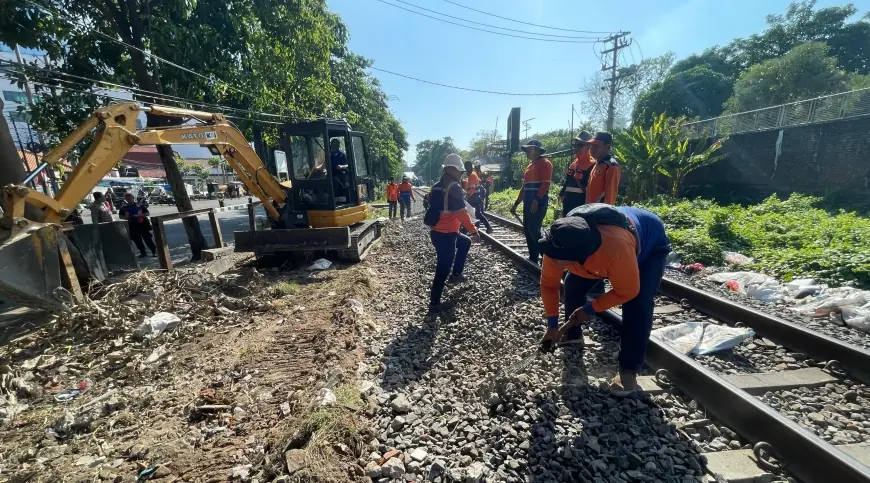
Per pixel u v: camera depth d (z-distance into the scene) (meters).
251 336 4.45
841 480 1.90
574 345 3.61
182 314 4.96
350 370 3.38
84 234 5.90
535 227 6.24
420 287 6.13
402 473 2.17
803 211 10.01
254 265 8.22
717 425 2.56
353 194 9.04
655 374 3.18
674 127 14.96
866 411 2.63
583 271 2.62
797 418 2.59
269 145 14.99
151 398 3.20
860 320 3.87
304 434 2.48
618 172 4.70
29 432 2.84
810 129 14.41
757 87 29.34
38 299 4.57
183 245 12.31
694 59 42.00
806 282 5.21
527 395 2.84
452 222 4.82
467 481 2.08
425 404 2.87
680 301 4.88
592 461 2.17
